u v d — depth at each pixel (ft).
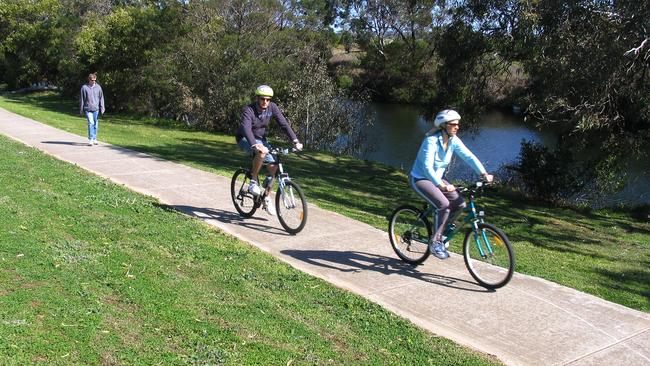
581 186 53.01
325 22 139.03
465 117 62.13
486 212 45.16
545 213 47.98
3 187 27.20
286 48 91.50
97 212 24.75
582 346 15.79
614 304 18.81
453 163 73.31
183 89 86.94
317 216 28.07
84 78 98.37
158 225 23.77
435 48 60.44
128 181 32.86
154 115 93.56
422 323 16.62
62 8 130.93
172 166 39.09
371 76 162.30
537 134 97.66
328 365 13.64
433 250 19.77
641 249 36.35
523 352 15.28
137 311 15.29
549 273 24.39
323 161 63.93
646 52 41.27
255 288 17.99
